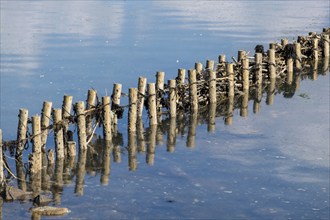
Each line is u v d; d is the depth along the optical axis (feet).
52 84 128.57
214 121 97.81
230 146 85.46
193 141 87.92
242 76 113.29
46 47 174.29
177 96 99.91
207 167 77.51
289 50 132.36
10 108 109.70
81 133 82.74
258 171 75.92
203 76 107.65
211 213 64.18
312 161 79.25
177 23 222.69
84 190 70.44
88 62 153.17
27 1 294.25
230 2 293.64
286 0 300.40
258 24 217.15
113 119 92.22
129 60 155.63
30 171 75.61
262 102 109.60
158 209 64.95
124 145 86.53
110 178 74.23
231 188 70.79
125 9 266.57
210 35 194.08
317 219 63.36
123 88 124.77
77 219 62.28
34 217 62.75
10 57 158.92
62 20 230.07
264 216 63.72
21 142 78.95
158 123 96.27
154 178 73.92
